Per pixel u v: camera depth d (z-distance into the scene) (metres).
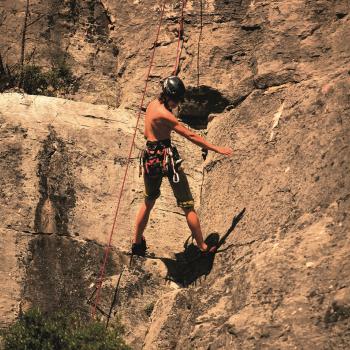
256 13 23.39
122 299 19.41
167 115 18.92
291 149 19.81
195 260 20.09
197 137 18.97
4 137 21.41
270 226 18.67
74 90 24.47
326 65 22.00
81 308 19.17
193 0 24.28
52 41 24.94
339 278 16.02
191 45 23.83
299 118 20.30
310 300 15.99
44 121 22.08
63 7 25.30
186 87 23.27
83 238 20.28
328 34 22.42
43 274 19.48
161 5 24.78
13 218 20.09
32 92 24.08
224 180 21.20
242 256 18.64
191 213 19.41
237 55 23.36
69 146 21.72
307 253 16.95
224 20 23.80
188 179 22.22
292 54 22.41
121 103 24.28
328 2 22.78
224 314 17.34
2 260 19.44
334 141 18.81
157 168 19.08
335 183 18.00
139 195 21.47
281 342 15.61
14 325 18.06
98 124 22.55
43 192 20.69
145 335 18.88
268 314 16.25
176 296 18.73
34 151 21.31
